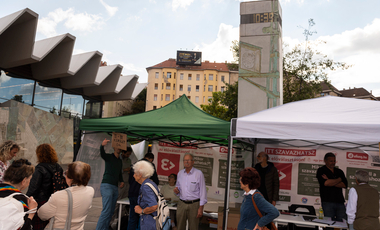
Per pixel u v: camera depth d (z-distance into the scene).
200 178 4.90
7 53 9.22
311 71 22.61
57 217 2.55
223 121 4.68
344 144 6.36
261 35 7.64
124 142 5.09
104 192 5.14
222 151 7.44
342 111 4.43
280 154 6.69
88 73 12.07
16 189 2.15
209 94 75.31
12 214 1.92
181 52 78.81
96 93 14.11
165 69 75.69
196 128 4.50
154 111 5.84
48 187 3.62
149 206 3.13
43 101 11.57
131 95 15.22
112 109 57.19
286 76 23.20
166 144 7.89
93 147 6.16
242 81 7.60
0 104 9.52
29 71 10.91
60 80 12.61
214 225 6.23
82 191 2.75
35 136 7.71
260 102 7.39
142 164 3.36
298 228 5.00
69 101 13.23
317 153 6.50
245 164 7.14
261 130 4.02
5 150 3.44
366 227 3.72
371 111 4.30
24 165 2.27
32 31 8.78
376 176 6.11
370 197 3.80
